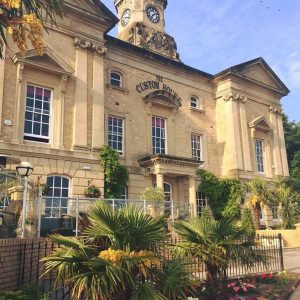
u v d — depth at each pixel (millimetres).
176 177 27172
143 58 28172
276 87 36250
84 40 23078
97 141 22281
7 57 19969
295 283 12539
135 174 25250
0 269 7809
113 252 6723
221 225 9727
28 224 11000
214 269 9742
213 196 28891
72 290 6855
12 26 7484
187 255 9328
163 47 40344
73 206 14797
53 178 20375
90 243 7402
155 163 24547
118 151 23250
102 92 23297
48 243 9711
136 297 6527
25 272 9016
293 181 32156
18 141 19391
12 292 7352
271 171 33500
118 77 26703
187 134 29688
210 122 31812
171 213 17703
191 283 7734
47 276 9250
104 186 22109
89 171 21500
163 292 7059
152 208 16656
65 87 21781
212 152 31203
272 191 29172
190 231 9734
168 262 7781
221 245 9461
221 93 32406
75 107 21844
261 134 33969
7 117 19359
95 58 23469
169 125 28562
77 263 6812
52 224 14094
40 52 7926
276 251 15961
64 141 21188
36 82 20906
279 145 35156
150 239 7258
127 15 42562
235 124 31266
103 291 6297
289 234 25750
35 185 11961
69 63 22266
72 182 20812
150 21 41688
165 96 28188
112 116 25547
